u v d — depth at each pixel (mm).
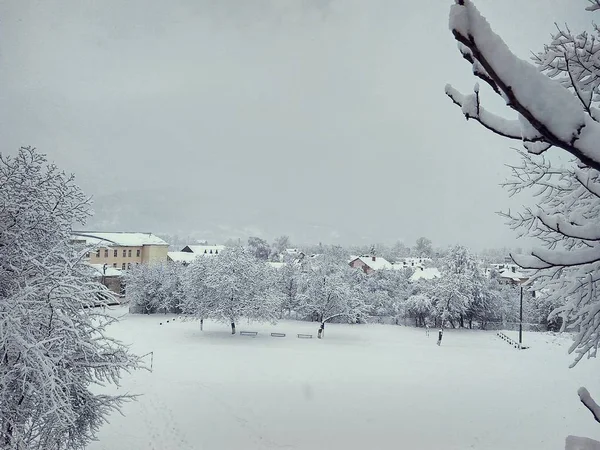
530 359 34156
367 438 16844
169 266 61844
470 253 56312
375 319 57312
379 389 24094
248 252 46938
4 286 9648
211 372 27000
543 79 1974
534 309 53906
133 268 59812
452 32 2004
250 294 44594
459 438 17031
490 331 52344
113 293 11172
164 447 15508
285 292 57688
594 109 2926
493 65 1965
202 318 45188
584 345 7492
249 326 50125
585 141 2023
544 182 8914
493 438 17047
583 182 3051
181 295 57250
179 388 23219
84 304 10672
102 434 16406
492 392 23984
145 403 20500
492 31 1948
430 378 26938
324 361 31297
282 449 15633
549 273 8219
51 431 9844
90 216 11531
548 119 2006
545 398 22891
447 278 52719
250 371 27484
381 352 35625
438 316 53406
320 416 19344
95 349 10617
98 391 22328
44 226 10531
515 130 2467
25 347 8438
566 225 2834
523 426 18484
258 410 19906
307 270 55438
